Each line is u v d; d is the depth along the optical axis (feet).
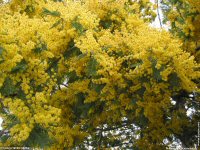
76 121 28.63
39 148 20.51
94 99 25.79
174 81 23.43
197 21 27.76
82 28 23.53
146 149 31.63
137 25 26.02
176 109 31.58
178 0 28.86
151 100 26.08
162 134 30.76
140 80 24.09
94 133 32.37
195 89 24.26
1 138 21.08
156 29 24.75
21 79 21.42
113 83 24.22
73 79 26.50
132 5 28.02
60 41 24.16
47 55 21.74
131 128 34.73
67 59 24.77
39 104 20.88
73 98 26.96
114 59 24.21
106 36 24.00
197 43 28.30
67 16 23.50
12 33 19.97
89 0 26.99
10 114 20.71
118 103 26.02
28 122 20.36
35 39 21.35
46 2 28.14
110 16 26.94
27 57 21.26
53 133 25.76
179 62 22.44
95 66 22.95
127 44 23.67
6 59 19.70
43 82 21.83
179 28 28.43
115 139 35.24
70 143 26.89
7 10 26.96
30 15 27.63
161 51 22.16
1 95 20.58
